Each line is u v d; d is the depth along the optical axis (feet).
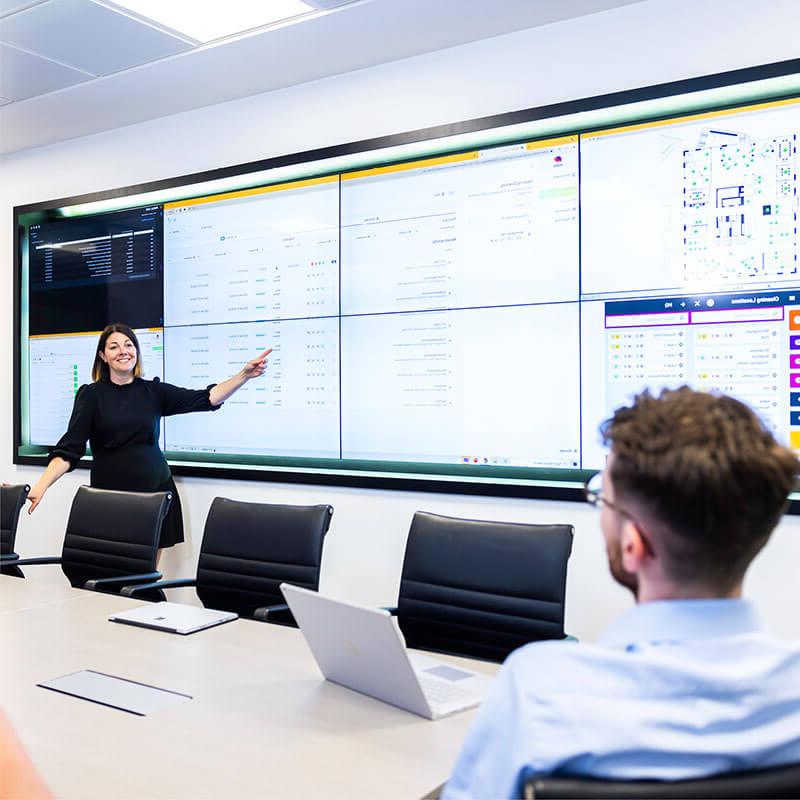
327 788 3.91
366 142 11.31
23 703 5.04
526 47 10.27
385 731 4.57
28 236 15.10
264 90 12.39
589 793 2.26
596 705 2.41
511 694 2.62
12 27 10.24
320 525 8.95
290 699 5.08
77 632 6.66
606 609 9.57
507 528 7.77
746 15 8.90
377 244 11.33
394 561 11.10
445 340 10.79
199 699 5.09
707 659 2.48
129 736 4.53
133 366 12.70
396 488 11.00
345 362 11.63
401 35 10.42
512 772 2.47
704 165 9.08
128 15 9.93
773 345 8.73
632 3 9.53
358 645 4.87
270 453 12.35
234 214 12.68
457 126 10.61
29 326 15.11
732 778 2.32
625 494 2.67
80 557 10.13
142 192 13.61
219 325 12.88
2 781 2.42
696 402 2.74
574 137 9.85
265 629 6.75
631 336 9.52
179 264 13.30
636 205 9.47
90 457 14.10
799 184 8.57
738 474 2.50
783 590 8.61
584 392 9.81
